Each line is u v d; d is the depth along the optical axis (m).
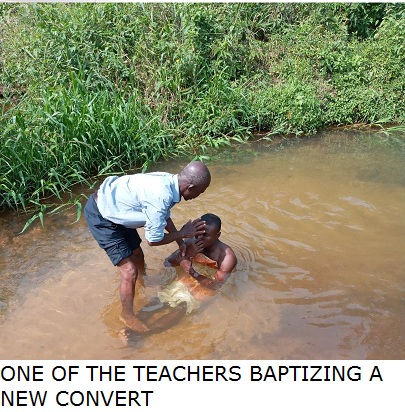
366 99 8.88
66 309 4.20
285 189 6.34
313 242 5.08
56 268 4.78
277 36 9.83
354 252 4.90
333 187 6.41
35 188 6.30
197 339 3.83
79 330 3.95
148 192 3.73
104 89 8.06
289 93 8.57
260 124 8.52
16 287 4.50
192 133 8.01
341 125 8.95
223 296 4.27
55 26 8.09
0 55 8.30
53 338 3.87
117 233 3.99
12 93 7.82
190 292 4.28
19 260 4.93
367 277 4.51
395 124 8.93
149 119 7.74
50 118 6.46
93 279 4.59
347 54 9.58
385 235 5.21
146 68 8.37
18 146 6.12
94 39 8.33
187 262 4.33
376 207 5.84
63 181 6.53
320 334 3.84
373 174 6.84
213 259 4.59
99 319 4.07
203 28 8.93
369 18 10.30
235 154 7.65
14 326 4.00
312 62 9.42
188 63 8.31
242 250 4.92
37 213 5.89
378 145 8.02
